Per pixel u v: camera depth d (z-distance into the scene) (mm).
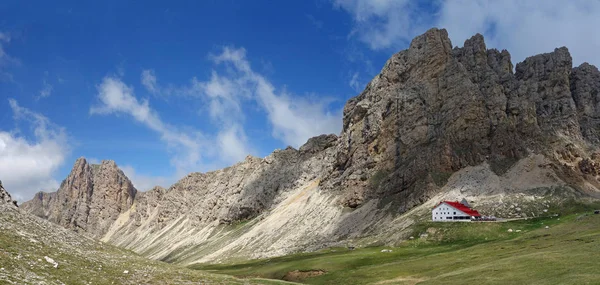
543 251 79688
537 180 174625
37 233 61562
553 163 182125
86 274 50000
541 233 109000
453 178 195875
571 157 188375
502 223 138375
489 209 160500
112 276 52500
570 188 163500
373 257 122125
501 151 199125
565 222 121000
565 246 81000
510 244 102062
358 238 183375
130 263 63844
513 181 178625
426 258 105812
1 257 44438
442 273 83562
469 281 67562
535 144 196375
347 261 119750
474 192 178500
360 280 95188
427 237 140250
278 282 75688
